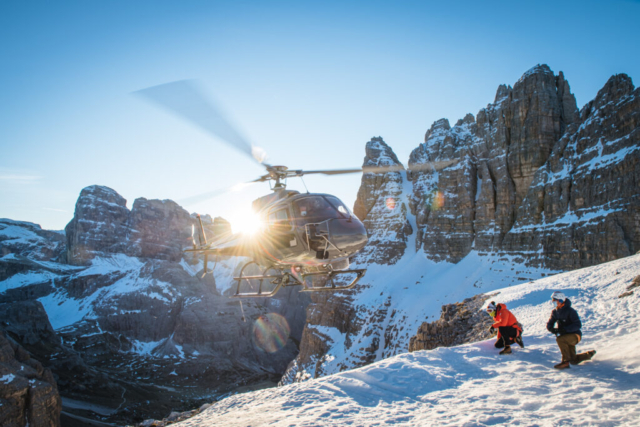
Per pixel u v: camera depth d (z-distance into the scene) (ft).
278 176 51.26
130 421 304.30
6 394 144.97
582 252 218.59
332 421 31.04
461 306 123.13
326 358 303.48
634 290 70.44
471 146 348.38
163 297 604.90
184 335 558.97
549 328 42.70
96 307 575.38
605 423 26.17
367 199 442.50
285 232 49.01
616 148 221.66
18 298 594.65
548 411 29.89
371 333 293.64
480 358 48.67
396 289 322.14
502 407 31.65
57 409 156.87
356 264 388.37
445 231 338.54
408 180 439.63
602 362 40.70
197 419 46.60
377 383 41.37
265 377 515.09
